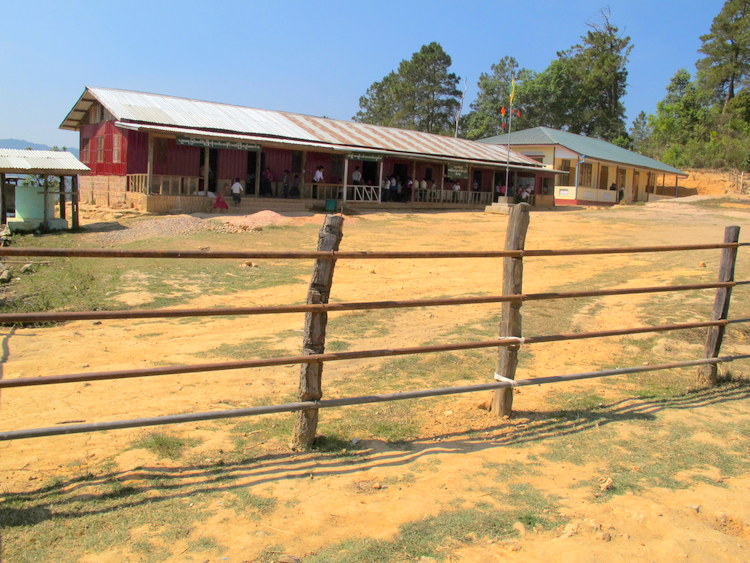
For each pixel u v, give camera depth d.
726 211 34.69
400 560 3.39
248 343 8.68
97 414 5.72
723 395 6.40
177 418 4.15
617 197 47.09
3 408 5.92
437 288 12.97
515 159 40.66
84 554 3.38
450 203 35.91
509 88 80.06
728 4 76.06
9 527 3.62
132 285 12.68
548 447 4.96
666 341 8.19
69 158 21.06
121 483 4.20
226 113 30.52
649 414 5.75
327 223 4.65
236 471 4.42
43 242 18.45
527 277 14.34
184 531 3.62
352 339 8.70
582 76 75.19
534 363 7.44
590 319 9.66
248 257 4.34
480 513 3.88
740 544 3.63
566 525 3.75
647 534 3.70
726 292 6.70
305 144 28.36
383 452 4.82
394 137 36.88
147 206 24.38
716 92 78.50
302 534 3.63
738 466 4.64
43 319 3.67
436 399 6.16
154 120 25.89
